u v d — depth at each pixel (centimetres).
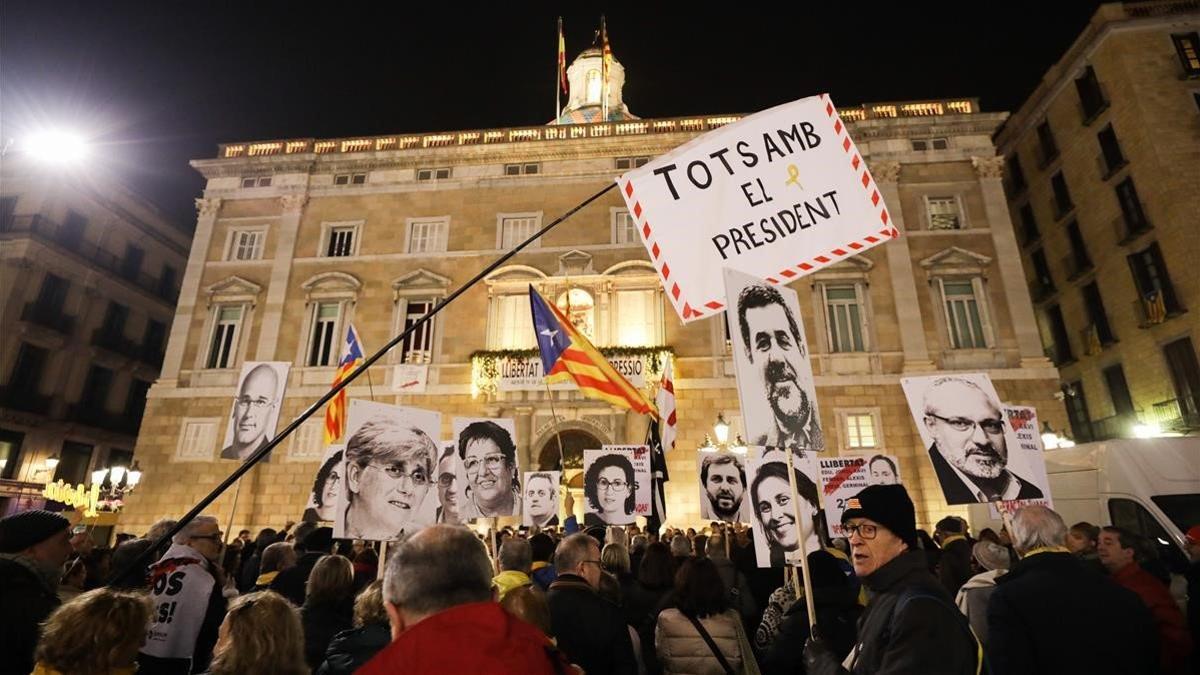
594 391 1234
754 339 470
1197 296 2205
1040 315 3053
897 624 267
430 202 2681
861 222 567
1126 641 361
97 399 3447
